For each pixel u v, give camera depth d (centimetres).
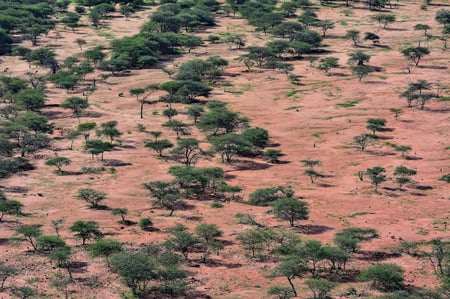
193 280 15188
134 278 14388
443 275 15162
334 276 15388
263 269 15825
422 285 14688
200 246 17350
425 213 19488
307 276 15450
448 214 19300
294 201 18888
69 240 17650
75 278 15262
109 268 15888
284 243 17100
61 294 14388
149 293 14538
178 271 14862
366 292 14338
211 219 19425
